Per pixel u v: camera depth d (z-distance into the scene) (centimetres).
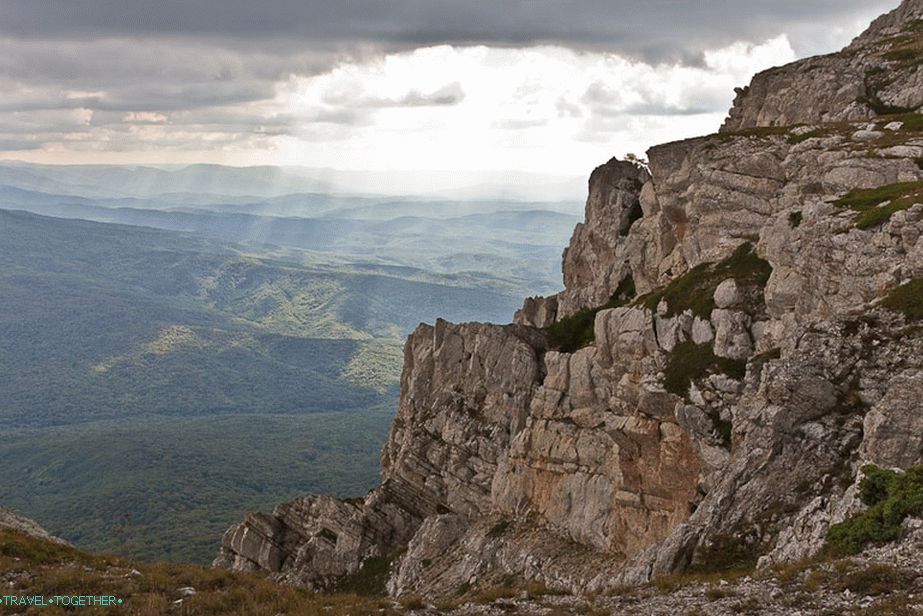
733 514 5322
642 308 7950
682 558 5281
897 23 12656
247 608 4547
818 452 5238
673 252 9156
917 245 5694
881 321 5481
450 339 12469
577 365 9144
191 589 4869
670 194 9081
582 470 8662
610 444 8419
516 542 8906
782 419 5375
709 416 6681
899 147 7344
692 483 6925
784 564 4531
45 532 6650
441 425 11775
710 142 8725
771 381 5506
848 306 6022
